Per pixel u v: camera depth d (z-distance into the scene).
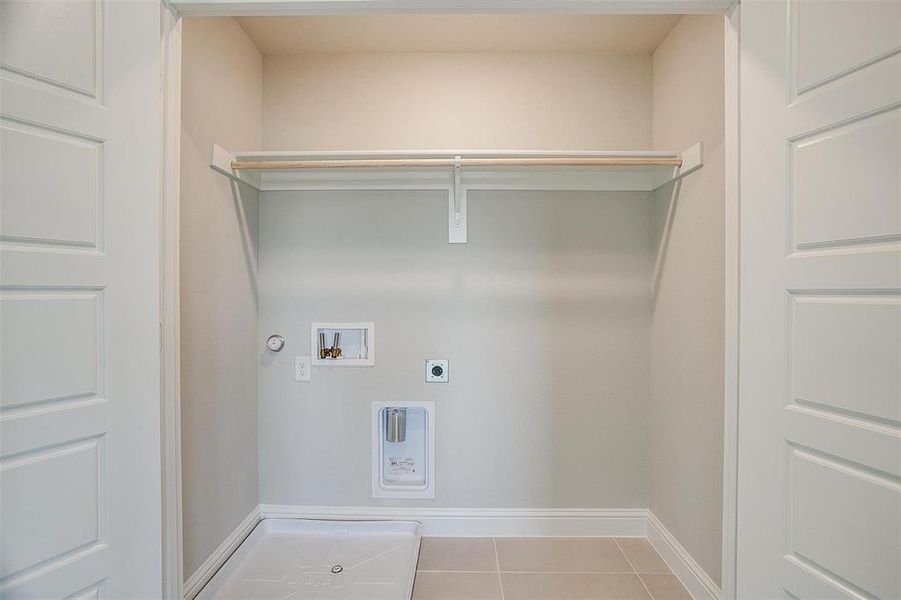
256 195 2.12
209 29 1.68
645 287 2.14
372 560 1.89
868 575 0.91
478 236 2.15
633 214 2.14
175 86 1.22
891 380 0.87
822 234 0.98
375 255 2.16
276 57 2.16
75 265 0.99
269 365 2.16
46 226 0.95
